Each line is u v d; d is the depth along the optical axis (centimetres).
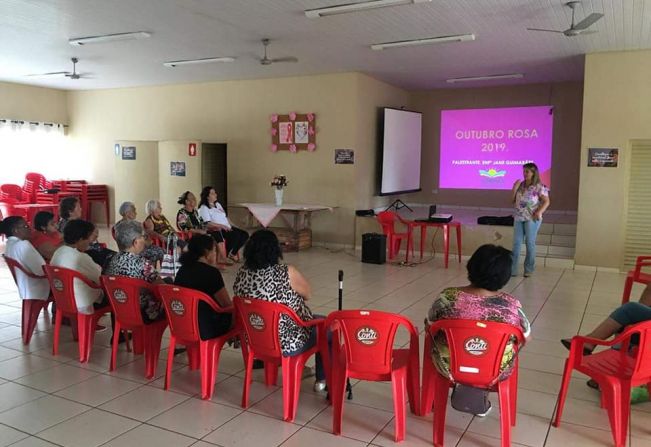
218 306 323
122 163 1024
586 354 323
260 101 966
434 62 808
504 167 1080
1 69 910
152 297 355
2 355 397
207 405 317
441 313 267
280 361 304
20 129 1099
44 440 276
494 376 256
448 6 530
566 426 294
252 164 983
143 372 366
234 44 703
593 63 723
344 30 626
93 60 820
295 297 304
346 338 275
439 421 269
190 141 952
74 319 429
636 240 734
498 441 279
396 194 1020
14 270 424
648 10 528
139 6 543
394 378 275
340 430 285
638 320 307
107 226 1156
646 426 295
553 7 529
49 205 979
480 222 829
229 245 766
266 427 292
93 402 321
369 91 939
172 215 980
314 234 942
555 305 554
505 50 720
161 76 958
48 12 568
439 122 1124
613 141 722
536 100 1039
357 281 658
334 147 910
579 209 747
